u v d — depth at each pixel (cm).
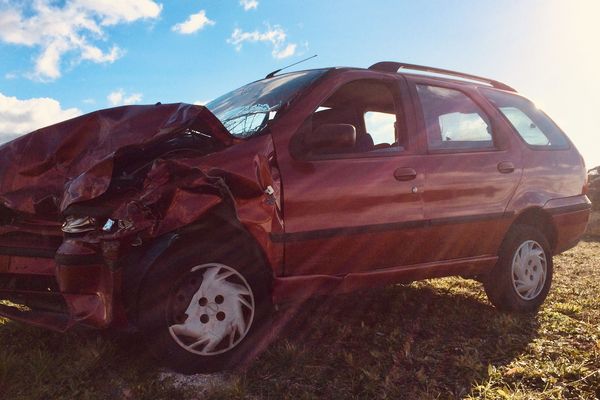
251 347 322
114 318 287
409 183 383
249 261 316
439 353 348
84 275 273
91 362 305
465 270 429
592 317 448
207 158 297
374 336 375
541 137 505
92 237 273
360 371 312
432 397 284
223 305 308
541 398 286
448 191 406
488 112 466
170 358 296
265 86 419
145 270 285
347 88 414
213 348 305
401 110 406
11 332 358
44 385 283
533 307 464
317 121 425
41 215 307
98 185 273
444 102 437
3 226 309
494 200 437
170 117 302
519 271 456
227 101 438
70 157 307
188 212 283
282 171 330
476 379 310
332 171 350
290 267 333
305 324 396
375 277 370
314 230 336
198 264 300
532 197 463
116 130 301
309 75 392
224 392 280
